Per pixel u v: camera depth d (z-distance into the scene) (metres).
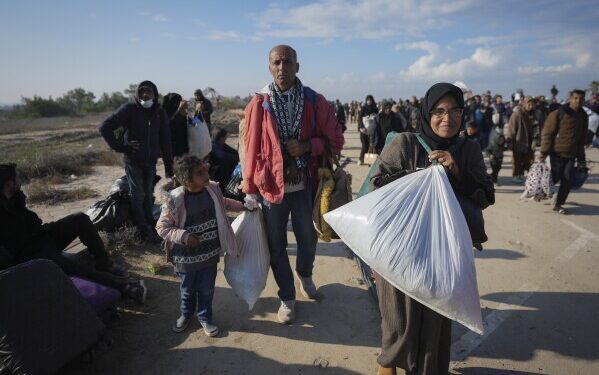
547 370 2.60
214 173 6.01
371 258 1.93
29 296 2.25
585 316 3.20
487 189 2.15
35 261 2.36
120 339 2.98
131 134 4.36
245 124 2.88
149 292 3.63
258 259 3.01
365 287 3.70
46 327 2.30
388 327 2.18
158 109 4.55
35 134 22.22
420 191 1.97
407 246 1.86
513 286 3.73
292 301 3.15
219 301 3.52
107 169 9.95
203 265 2.86
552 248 4.64
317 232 3.16
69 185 7.92
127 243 4.48
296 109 2.81
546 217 5.89
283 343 2.92
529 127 8.26
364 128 10.34
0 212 3.07
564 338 2.93
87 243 3.56
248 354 2.80
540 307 3.35
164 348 2.88
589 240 4.88
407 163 2.23
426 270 1.81
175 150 5.54
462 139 2.20
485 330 3.04
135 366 2.71
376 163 2.33
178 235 2.64
